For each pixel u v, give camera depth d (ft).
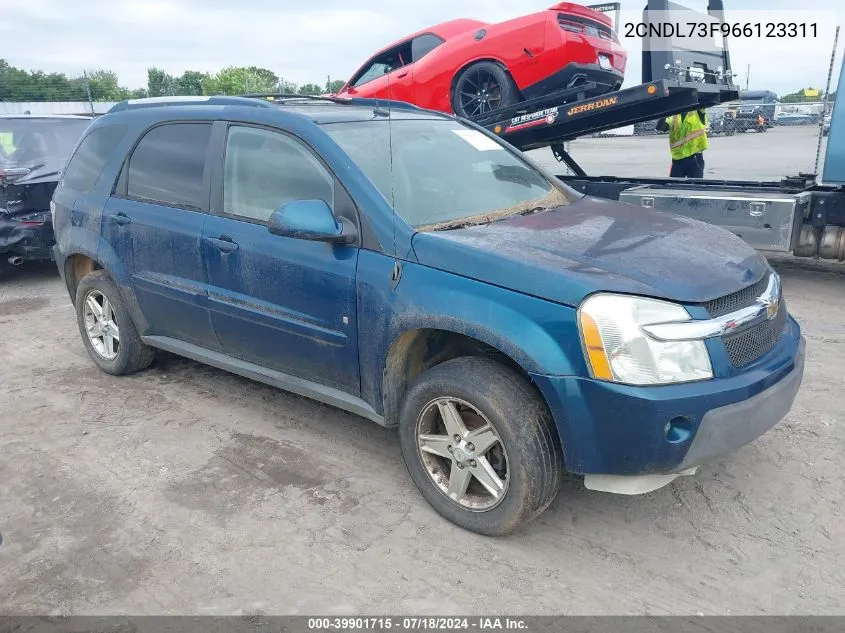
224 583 9.36
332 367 11.58
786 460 11.97
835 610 8.61
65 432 13.87
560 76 25.80
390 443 13.07
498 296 9.32
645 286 8.83
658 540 10.05
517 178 13.30
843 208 20.98
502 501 9.71
